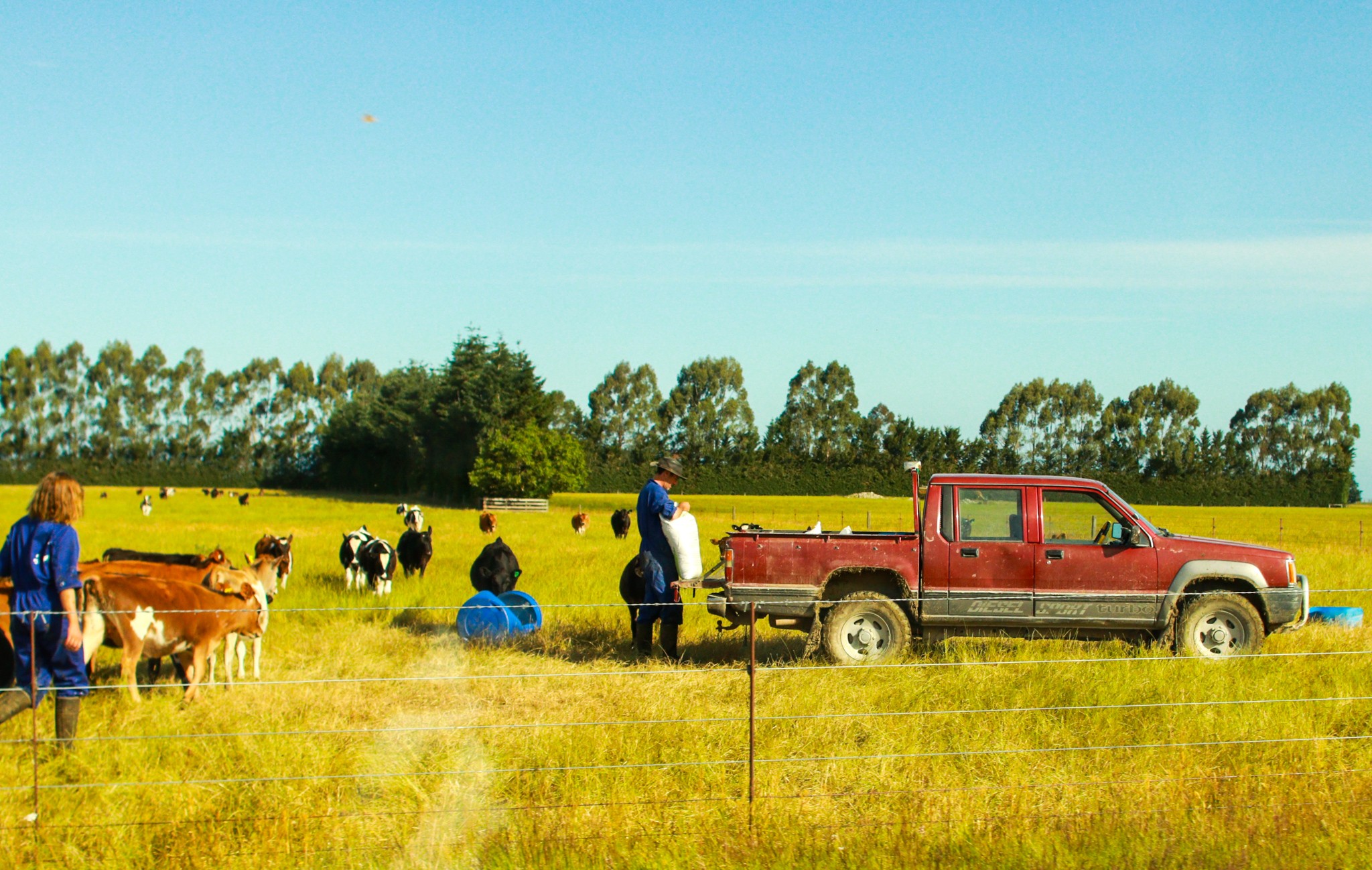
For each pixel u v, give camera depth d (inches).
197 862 181.0
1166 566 352.5
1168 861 180.7
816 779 226.7
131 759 235.8
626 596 414.0
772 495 3725.4
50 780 225.8
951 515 362.0
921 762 237.0
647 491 392.8
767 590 364.2
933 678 308.3
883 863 180.2
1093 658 339.0
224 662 338.3
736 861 181.6
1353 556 788.0
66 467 3981.3
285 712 282.0
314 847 187.8
